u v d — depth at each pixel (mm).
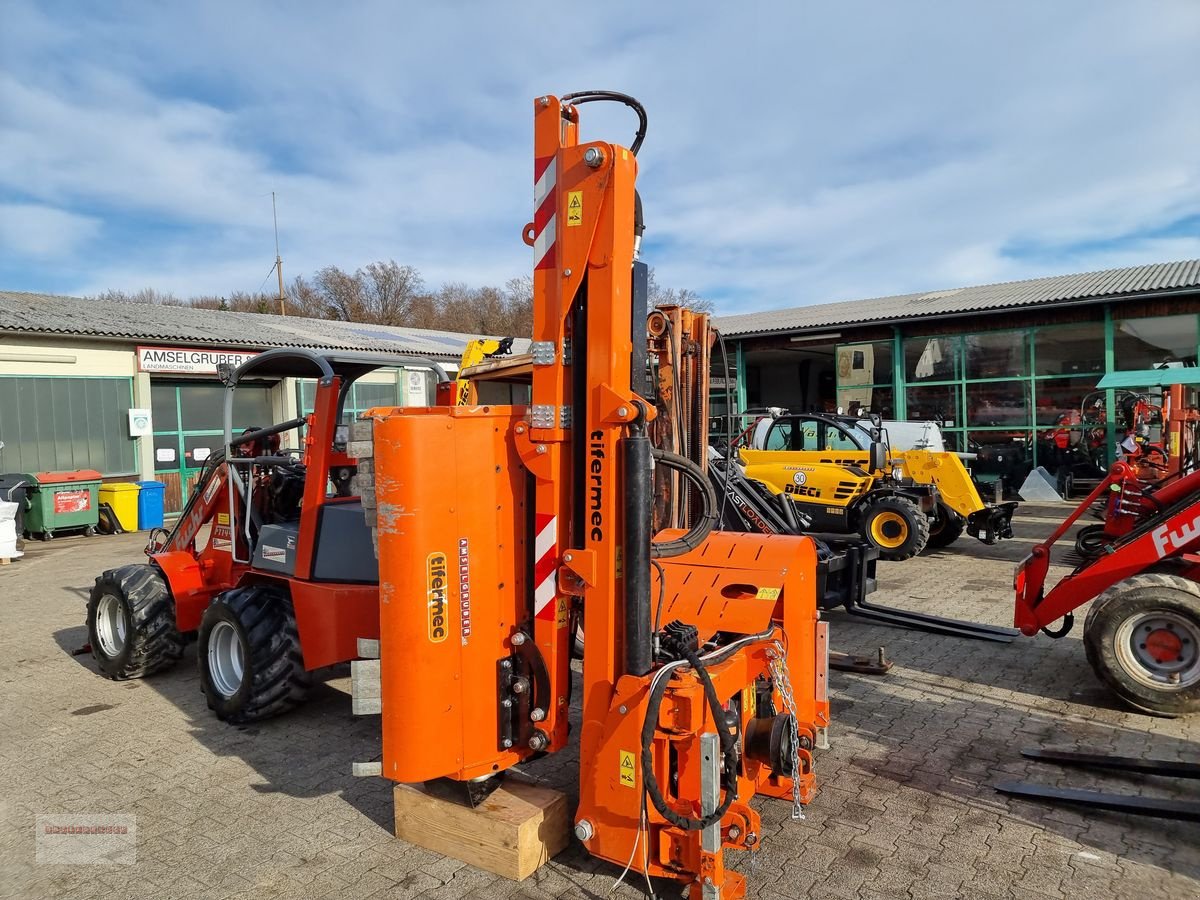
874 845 3328
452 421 2986
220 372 5297
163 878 3207
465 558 3031
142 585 5625
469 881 3111
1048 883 3045
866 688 5227
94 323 15570
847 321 17828
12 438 13953
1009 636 6285
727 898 2863
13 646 6766
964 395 17266
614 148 2844
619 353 2904
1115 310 15367
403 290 53031
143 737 4703
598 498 2928
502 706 3156
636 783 2865
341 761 4324
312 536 4508
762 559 3791
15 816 3760
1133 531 5215
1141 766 3861
